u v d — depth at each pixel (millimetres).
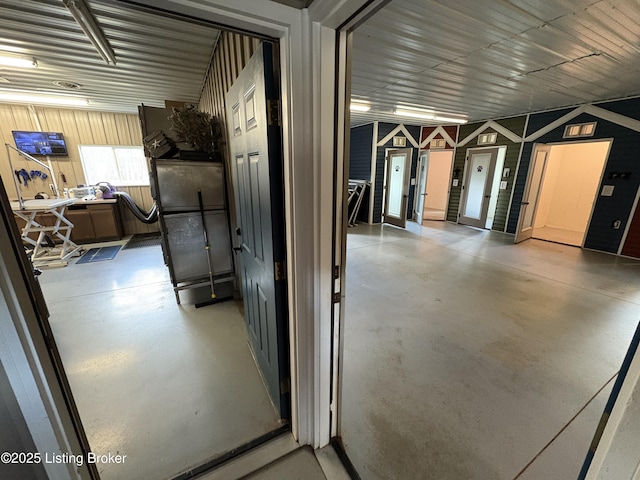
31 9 1881
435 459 1413
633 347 429
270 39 1000
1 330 657
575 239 5629
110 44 2480
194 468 1366
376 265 4211
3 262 634
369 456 1426
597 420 1630
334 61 979
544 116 5371
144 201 6293
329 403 1427
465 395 1809
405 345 2314
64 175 5508
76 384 1900
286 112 1037
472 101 4602
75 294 3264
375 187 7035
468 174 6918
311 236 1156
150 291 3355
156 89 3936
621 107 4383
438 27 2182
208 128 2873
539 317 2746
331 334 1318
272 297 1386
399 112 5547
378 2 773
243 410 1702
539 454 1437
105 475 1338
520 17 2029
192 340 2404
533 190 5406
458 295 3219
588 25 2129
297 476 1332
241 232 2006
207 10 808
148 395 1812
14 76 3328
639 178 4348
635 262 4344
